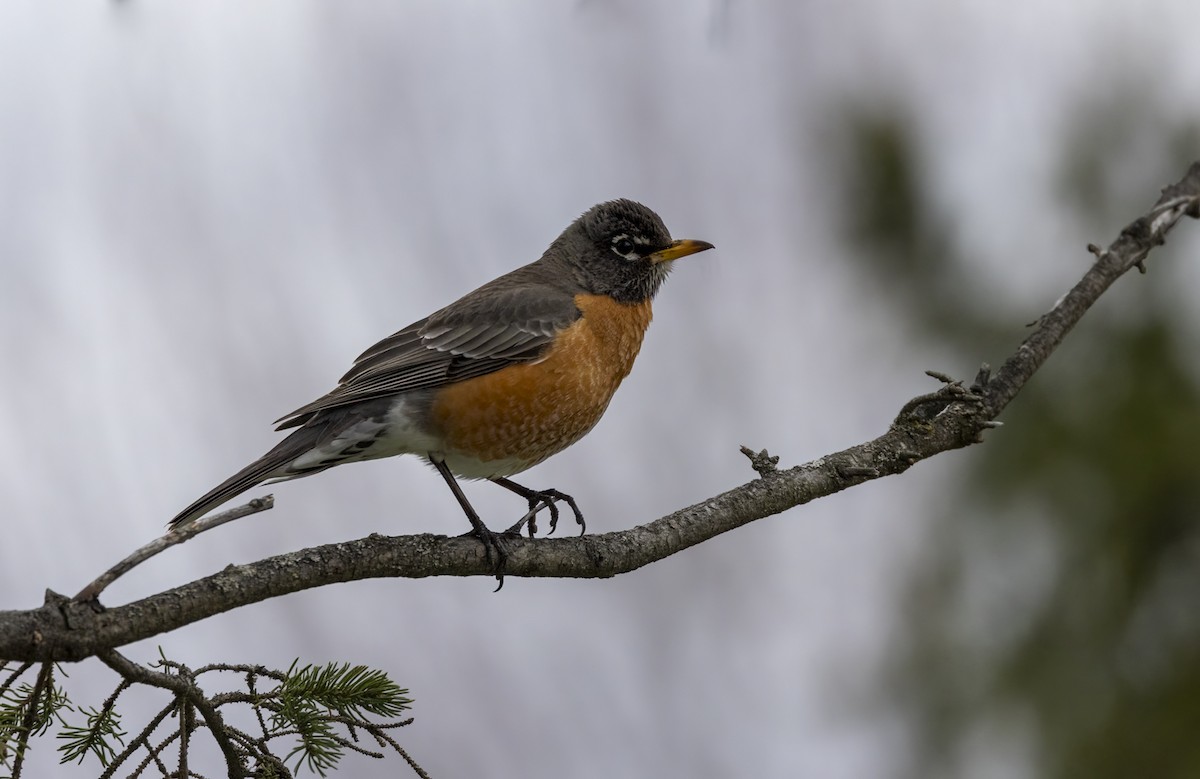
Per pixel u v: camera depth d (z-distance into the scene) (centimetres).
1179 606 1207
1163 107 1334
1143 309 1268
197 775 636
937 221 1426
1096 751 1176
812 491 871
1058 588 1237
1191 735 1160
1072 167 1352
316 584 714
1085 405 1265
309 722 660
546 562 820
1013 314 1358
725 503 861
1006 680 1230
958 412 909
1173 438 1227
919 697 1273
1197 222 1255
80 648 596
